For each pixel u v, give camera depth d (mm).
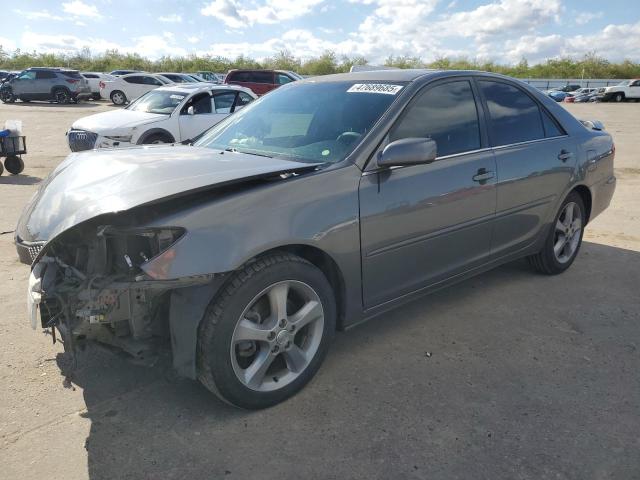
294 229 2715
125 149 3529
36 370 3172
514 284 4574
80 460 2455
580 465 2432
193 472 2385
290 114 3705
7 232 5922
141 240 2514
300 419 2750
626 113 28125
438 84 3613
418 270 3438
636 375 3178
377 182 3086
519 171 3980
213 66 67000
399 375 3162
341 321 3148
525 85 4367
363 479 2348
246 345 2723
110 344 2660
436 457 2479
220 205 2557
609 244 5758
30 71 28797
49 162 11359
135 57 65938
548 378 3135
